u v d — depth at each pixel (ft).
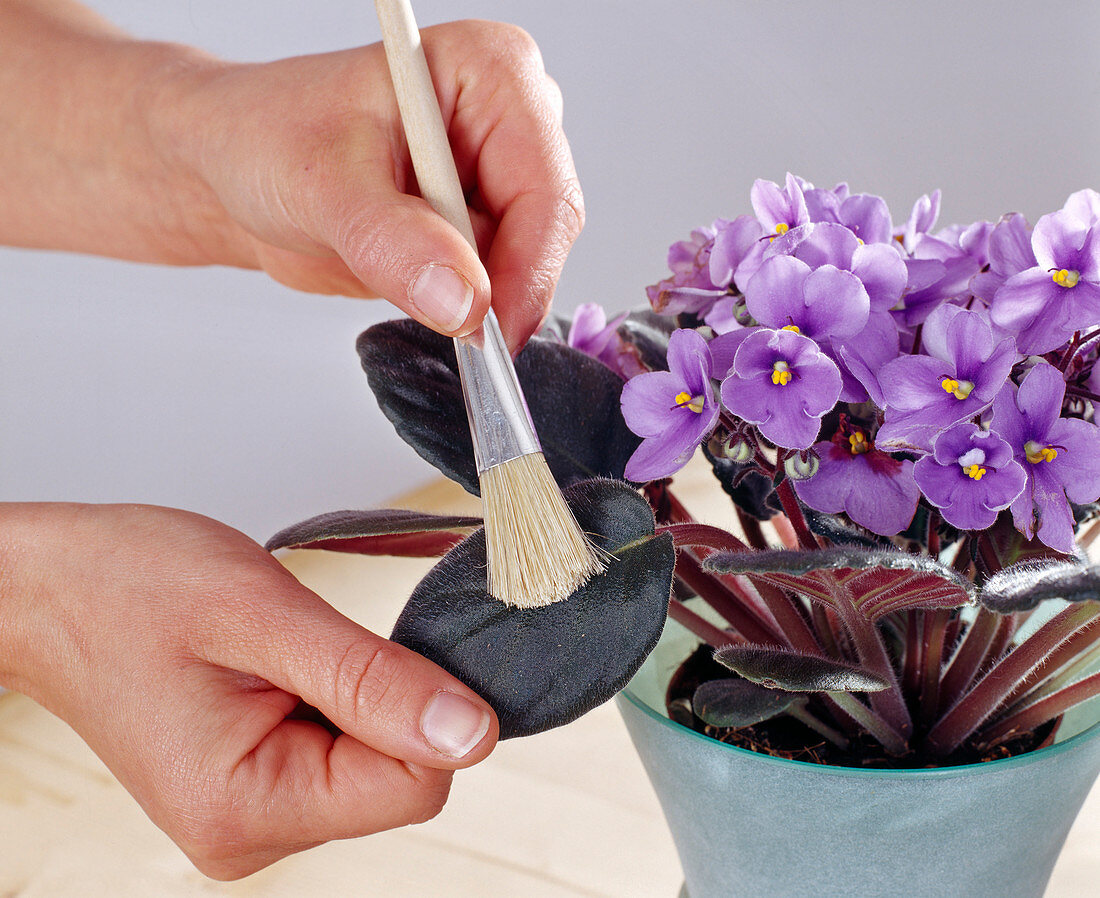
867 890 1.44
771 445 1.38
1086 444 1.23
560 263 1.60
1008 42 3.21
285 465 3.43
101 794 1.88
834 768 1.32
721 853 1.49
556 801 1.85
